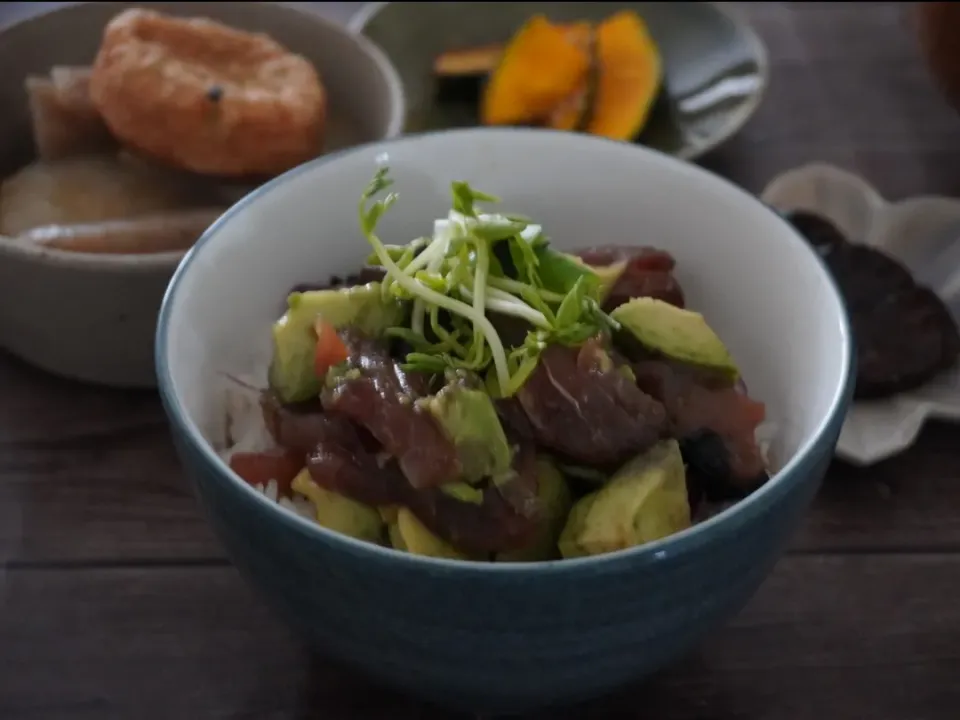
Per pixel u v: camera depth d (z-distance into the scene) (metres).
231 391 0.41
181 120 0.48
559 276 0.40
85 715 0.40
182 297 0.39
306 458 0.39
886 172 0.56
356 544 0.34
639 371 0.39
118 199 0.49
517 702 0.37
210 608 0.42
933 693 0.41
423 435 0.37
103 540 0.43
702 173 0.43
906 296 0.49
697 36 0.61
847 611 0.42
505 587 0.34
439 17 0.61
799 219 0.51
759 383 0.42
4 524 0.43
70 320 0.45
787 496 0.35
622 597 0.34
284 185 0.42
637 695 0.40
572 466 0.39
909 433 0.46
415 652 0.35
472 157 0.44
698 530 0.34
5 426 0.46
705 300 0.44
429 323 0.40
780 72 0.61
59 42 0.53
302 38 0.54
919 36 0.54
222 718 0.40
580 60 0.58
